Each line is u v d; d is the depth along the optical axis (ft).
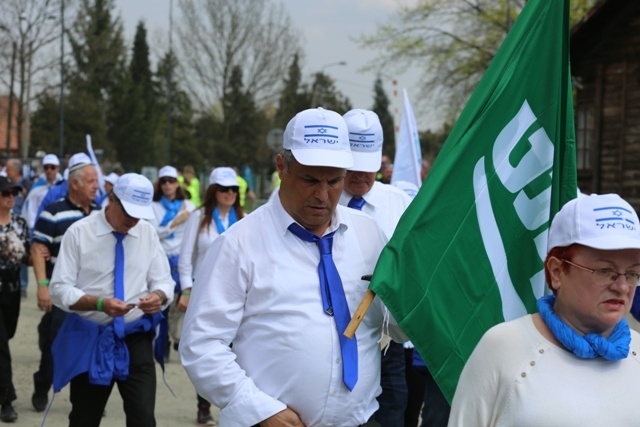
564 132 13.88
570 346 9.57
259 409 11.68
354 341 12.14
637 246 9.34
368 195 18.02
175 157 215.51
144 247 19.44
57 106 195.11
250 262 12.05
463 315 12.91
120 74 210.79
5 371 25.84
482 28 110.83
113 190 19.13
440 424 16.81
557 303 9.95
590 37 66.13
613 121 66.23
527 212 13.62
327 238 12.25
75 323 18.69
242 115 182.50
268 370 11.98
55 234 25.45
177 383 31.68
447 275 12.85
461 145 13.34
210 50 174.09
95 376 18.21
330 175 11.85
